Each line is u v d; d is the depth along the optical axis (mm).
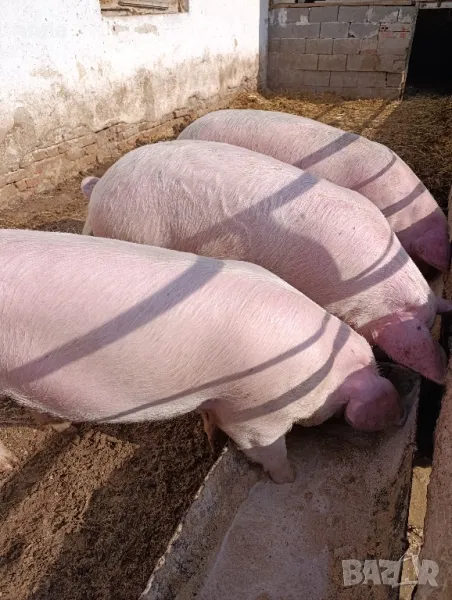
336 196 2453
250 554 1765
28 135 4090
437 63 9141
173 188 2439
